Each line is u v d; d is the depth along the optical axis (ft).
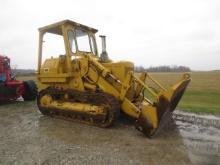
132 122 22.25
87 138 17.83
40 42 25.96
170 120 22.70
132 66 21.86
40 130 20.01
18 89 35.19
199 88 60.34
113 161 13.70
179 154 14.93
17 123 22.53
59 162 13.48
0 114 26.81
